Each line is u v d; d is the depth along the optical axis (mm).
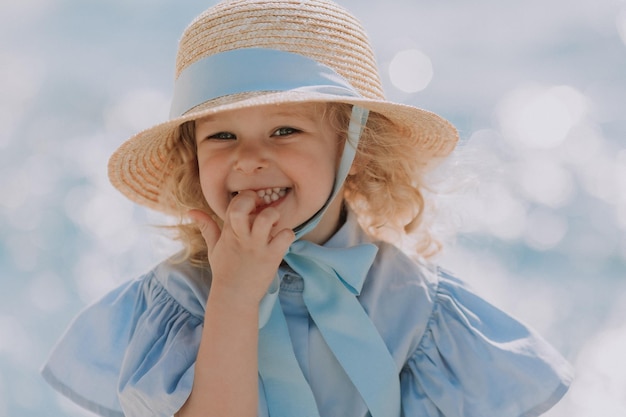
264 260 1902
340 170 2084
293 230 2043
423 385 2117
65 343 2279
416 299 2174
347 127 2088
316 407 2029
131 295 2281
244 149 1949
